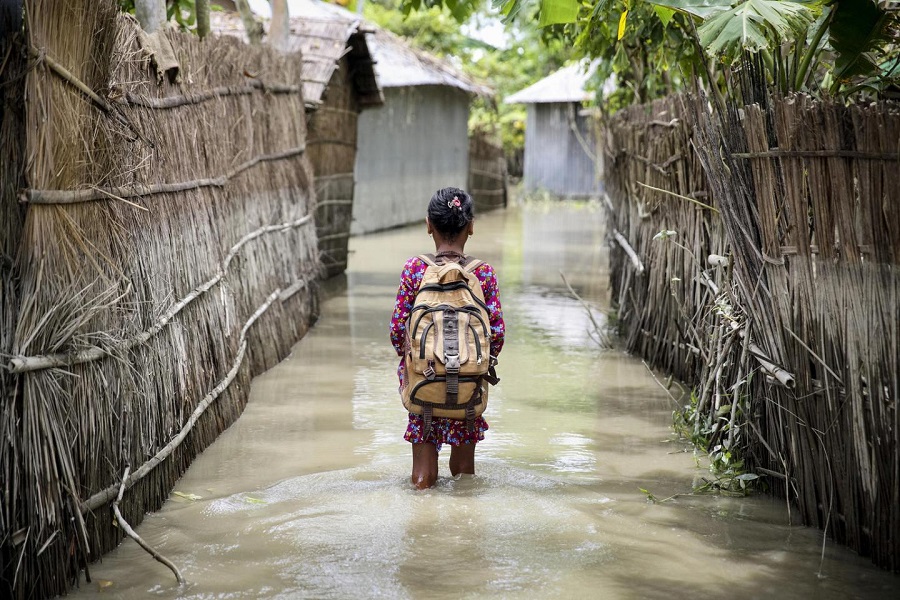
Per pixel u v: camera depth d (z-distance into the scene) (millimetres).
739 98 4375
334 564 3432
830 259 3609
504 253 14398
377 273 12109
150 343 4137
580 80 25859
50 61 3109
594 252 14680
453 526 3783
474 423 4164
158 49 4746
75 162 3361
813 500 3885
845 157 3465
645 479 4520
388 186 18219
